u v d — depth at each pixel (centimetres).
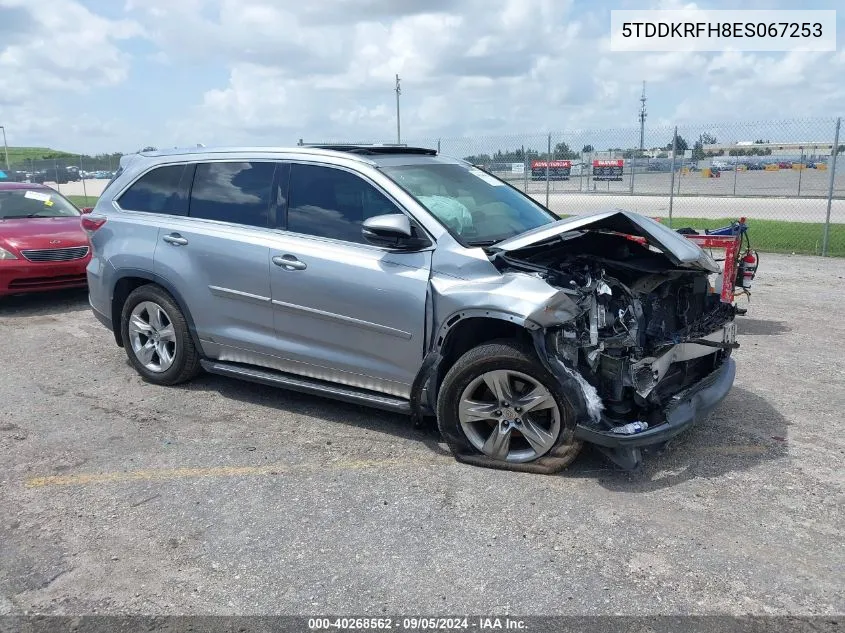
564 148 1775
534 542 338
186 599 301
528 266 404
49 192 1035
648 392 385
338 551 334
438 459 431
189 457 440
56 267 862
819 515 359
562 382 373
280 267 470
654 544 335
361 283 436
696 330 438
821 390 546
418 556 329
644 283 425
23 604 299
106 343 713
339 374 465
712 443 447
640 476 402
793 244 1393
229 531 354
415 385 418
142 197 563
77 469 425
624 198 2505
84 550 338
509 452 415
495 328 414
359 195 458
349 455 439
